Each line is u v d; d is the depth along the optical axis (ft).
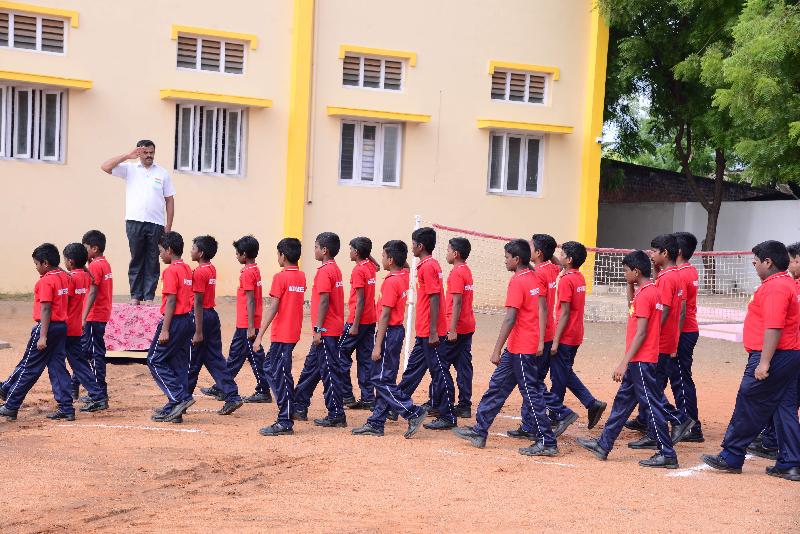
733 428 27.84
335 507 22.62
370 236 69.41
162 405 35.19
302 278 30.89
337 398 32.27
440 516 22.13
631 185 93.45
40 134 61.21
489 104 71.77
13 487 23.53
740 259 78.38
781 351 27.09
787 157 60.18
